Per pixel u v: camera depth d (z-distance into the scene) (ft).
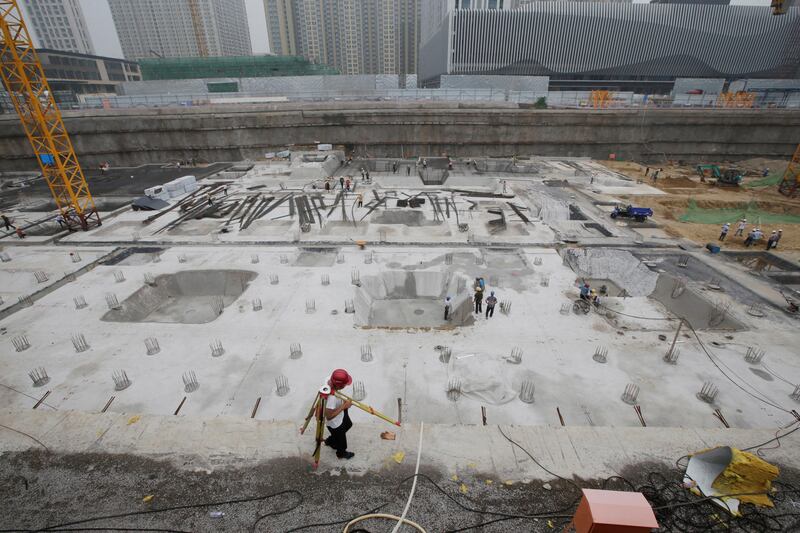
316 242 89.71
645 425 41.42
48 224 106.11
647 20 278.67
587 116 192.44
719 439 24.76
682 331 56.90
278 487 21.17
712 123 191.83
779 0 111.34
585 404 43.96
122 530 19.49
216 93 221.46
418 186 144.05
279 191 133.28
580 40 284.20
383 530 19.25
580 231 98.32
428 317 67.72
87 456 23.12
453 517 19.83
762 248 92.79
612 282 77.61
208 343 53.52
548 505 20.52
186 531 19.30
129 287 69.72
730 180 151.43
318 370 48.65
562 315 60.70
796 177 136.36
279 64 299.58
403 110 192.85
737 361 50.60
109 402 43.65
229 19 633.20
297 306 62.59
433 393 45.03
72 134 179.01
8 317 59.82
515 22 278.46
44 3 457.68
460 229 97.55
